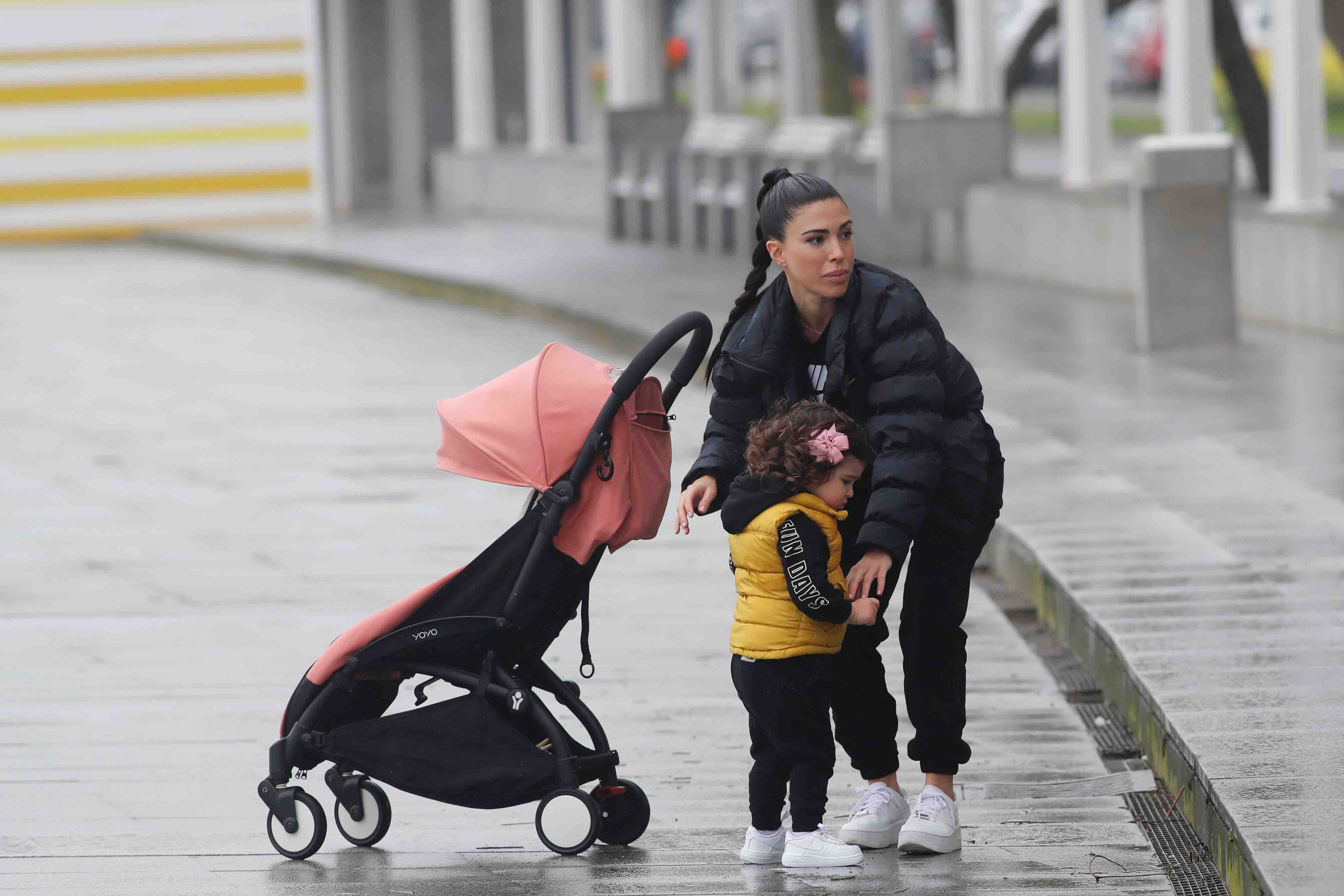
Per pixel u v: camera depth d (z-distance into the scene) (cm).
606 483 1505
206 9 9506
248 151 9594
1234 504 2602
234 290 7256
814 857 1447
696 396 4272
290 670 2211
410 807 1698
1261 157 5144
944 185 5900
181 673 2202
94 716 2012
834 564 1382
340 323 6122
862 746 1509
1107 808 1608
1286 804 1396
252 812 1672
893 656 2191
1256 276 4506
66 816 1662
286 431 4081
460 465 1538
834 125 6469
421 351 5397
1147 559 2302
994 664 2158
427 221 9162
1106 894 1378
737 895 1405
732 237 6856
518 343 5488
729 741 1877
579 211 8631
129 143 9556
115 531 3111
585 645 1568
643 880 1453
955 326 4656
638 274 6341
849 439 1354
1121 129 9675
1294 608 2022
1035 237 5538
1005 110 5919
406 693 2058
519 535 1505
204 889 1460
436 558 2852
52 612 2547
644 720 1958
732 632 1426
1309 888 1224
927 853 1480
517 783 1501
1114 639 1934
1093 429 3238
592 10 11538
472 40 9606
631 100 7944
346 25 10050
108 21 9481
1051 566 2295
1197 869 1452
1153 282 4141
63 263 8594
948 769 1484
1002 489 1488
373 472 3584
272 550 2931
